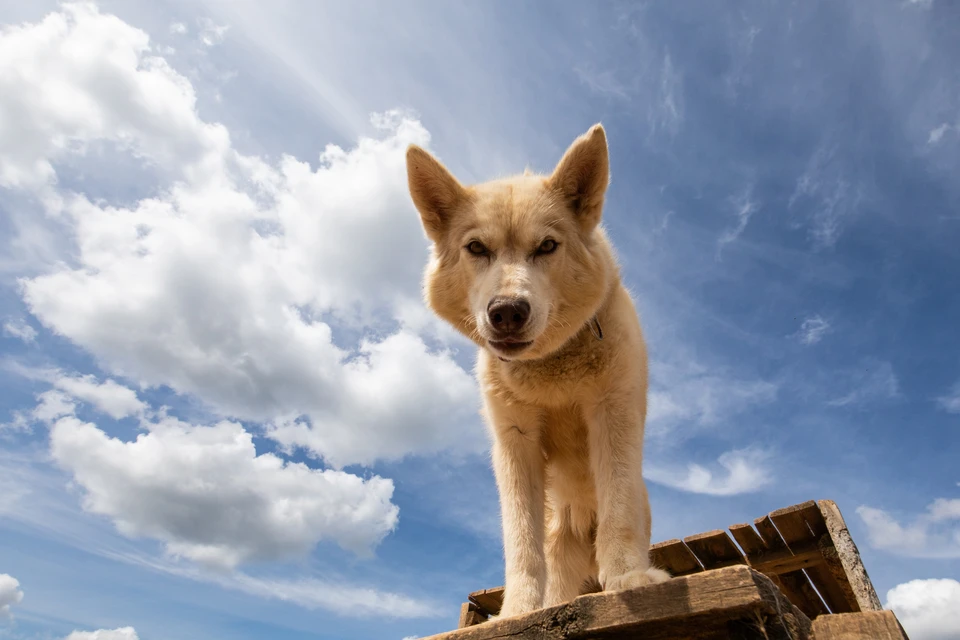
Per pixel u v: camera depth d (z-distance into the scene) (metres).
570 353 0.61
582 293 0.62
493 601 0.84
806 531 0.70
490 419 0.66
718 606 0.33
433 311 0.69
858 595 0.62
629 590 0.36
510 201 0.64
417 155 0.67
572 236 0.64
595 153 0.65
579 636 0.37
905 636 0.34
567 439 0.66
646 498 0.74
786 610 0.34
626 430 0.59
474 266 0.63
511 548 0.58
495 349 0.57
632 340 0.62
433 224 0.69
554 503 0.75
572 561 0.73
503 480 0.62
